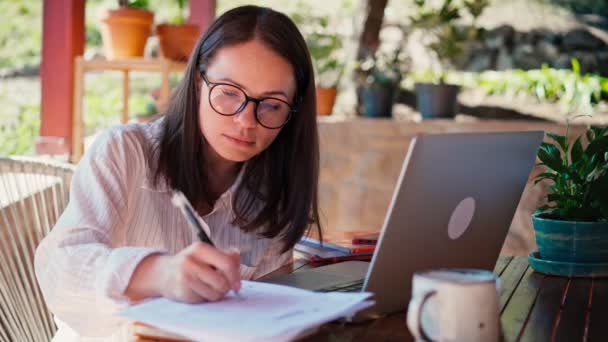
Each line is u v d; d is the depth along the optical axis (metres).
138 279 0.94
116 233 1.18
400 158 3.56
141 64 2.71
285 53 1.17
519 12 4.22
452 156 0.91
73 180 1.19
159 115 1.41
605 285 1.20
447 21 3.91
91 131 4.36
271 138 1.21
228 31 1.16
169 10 4.84
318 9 4.33
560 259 1.28
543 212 1.38
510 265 1.36
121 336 1.27
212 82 1.17
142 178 1.28
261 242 1.40
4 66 4.06
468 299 0.75
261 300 0.90
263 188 1.37
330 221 3.59
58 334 1.35
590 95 3.87
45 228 1.54
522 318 0.99
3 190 1.52
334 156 3.62
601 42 4.11
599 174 1.28
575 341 0.88
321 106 3.80
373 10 3.93
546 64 4.12
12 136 3.73
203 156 1.31
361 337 0.87
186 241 1.34
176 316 0.83
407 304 1.00
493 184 1.03
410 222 0.91
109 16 2.70
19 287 1.49
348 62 4.05
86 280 0.99
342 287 1.08
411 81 4.18
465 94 4.13
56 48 2.94
